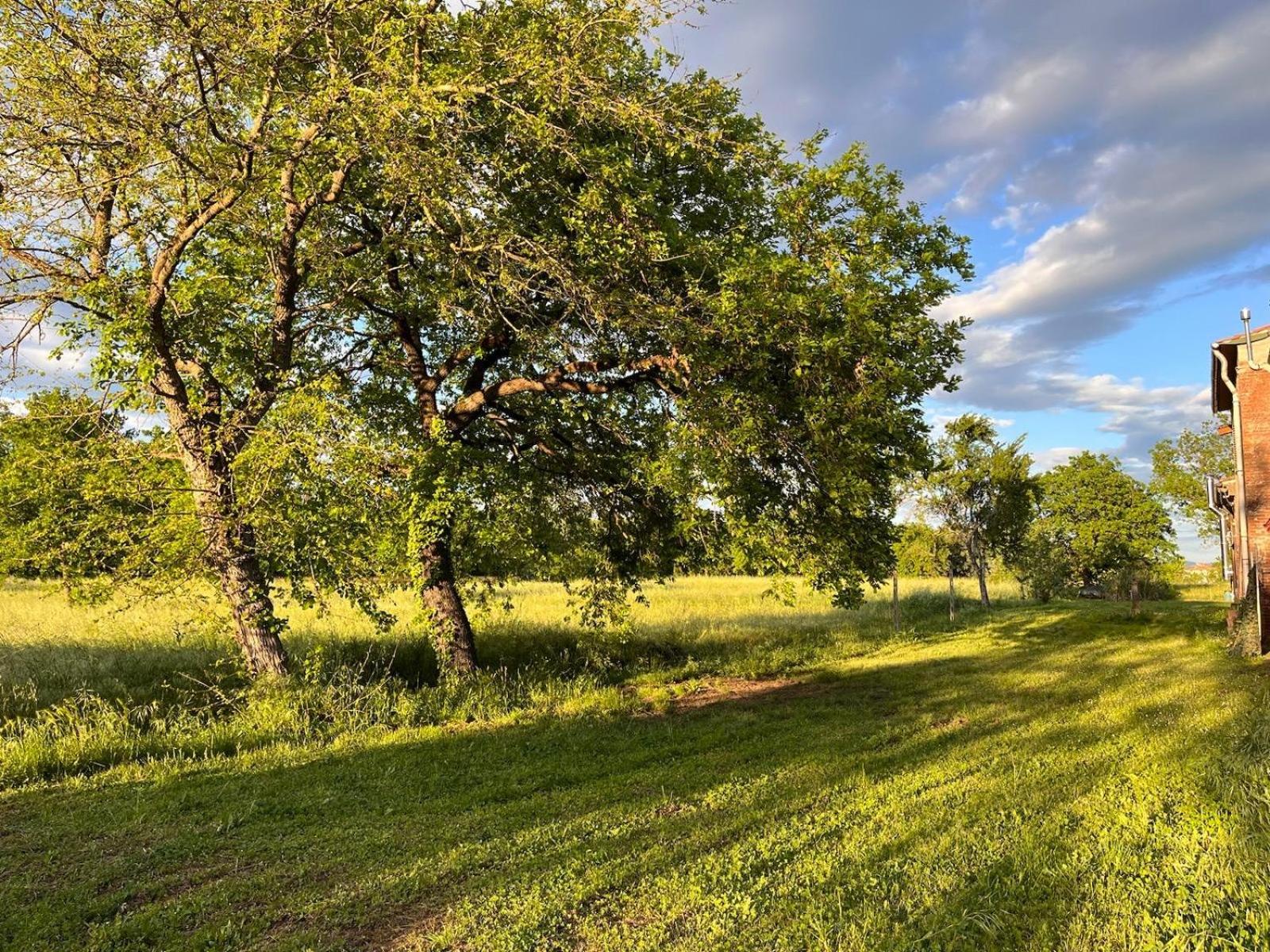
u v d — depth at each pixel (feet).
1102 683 35.94
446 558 42.86
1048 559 97.55
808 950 11.55
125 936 13.07
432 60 33.47
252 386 36.70
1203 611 71.92
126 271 31.07
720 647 56.39
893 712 32.12
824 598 94.99
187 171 29.94
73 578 31.99
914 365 32.89
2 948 12.57
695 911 13.06
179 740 26.81
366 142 29.84
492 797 21.04
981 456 80.69
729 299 30.37
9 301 30.09
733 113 38.14
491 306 36.55
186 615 45.09
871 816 17.60
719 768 23.57
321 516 31.22
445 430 39.19
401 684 36.91
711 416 32.53
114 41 27.96
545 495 48.67
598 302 32.42
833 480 33.04
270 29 28.30
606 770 24.03
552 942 12.26
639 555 50.67
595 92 31.73
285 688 31.81
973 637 58.80
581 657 49.14
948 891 13.16
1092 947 11.09
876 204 33.45
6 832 18.13
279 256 34.06
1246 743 20.83
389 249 36.42
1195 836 14.43
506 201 33.81
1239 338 48.78
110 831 18.15
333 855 16.66
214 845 17.28
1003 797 18.30
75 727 26.55
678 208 39.27
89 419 31.94
